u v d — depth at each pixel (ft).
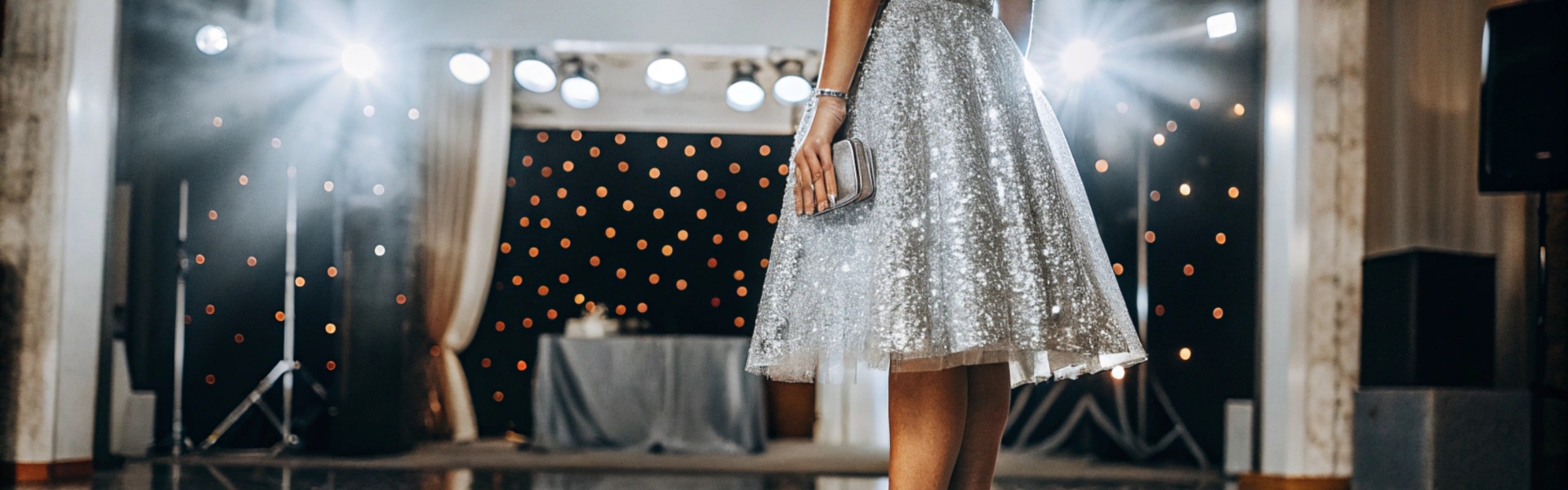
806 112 4.50
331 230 21.38
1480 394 11.56
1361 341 13.29
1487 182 10.61
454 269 24.77
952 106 4.30
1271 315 15.02
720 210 26.48
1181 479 16.14
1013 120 4.48
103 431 15.65
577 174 26.23
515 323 25.79
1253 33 15.71
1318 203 14.67
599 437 20.42
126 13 15.99
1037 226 4.33
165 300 19.62
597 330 21.43
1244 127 17.93
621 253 26.22
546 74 22.04
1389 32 14.88
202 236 20.52
